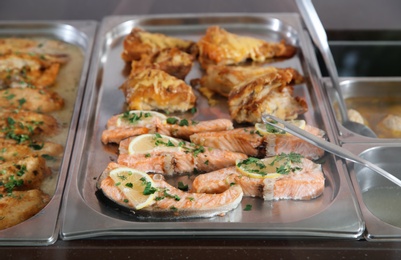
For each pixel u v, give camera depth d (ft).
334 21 3.61
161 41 3.31
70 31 3.55
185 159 2.55
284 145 2.60
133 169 2.43
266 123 2.62
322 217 2.21
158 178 2.44
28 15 3.77
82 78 3.09
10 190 2.50
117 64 3.29
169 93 2.91
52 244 2.15
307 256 2.09
